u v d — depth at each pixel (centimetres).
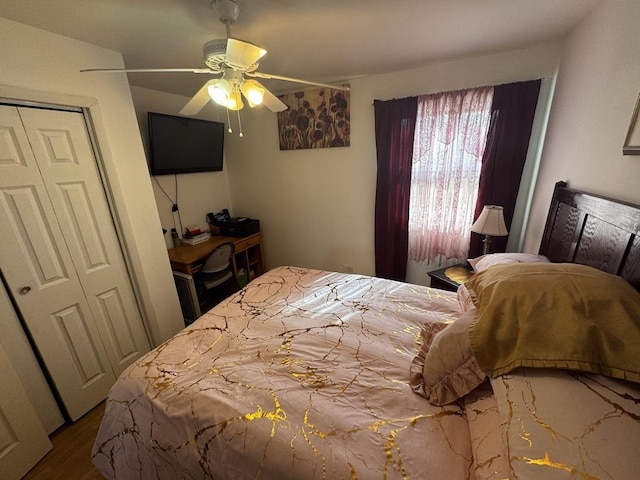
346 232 315
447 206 251
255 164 334
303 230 337
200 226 322
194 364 123
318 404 98
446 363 95
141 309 209
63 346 165
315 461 81
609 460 53
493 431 76
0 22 130
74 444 159
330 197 309
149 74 216
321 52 193
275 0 127
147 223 204
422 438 85
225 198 355
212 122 301
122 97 183
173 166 274
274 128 309
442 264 273
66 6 123
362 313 158
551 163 186
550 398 67
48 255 156
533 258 145
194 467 95
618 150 112
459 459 79
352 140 278
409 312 157
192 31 153
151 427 104
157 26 146
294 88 285
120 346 197
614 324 71
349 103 268
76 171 165
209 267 269
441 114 232
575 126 154
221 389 107
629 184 104
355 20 148
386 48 189
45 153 151
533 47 197
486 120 221
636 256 89
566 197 146
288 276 215
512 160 217
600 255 109
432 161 247
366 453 82
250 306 172
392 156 257
